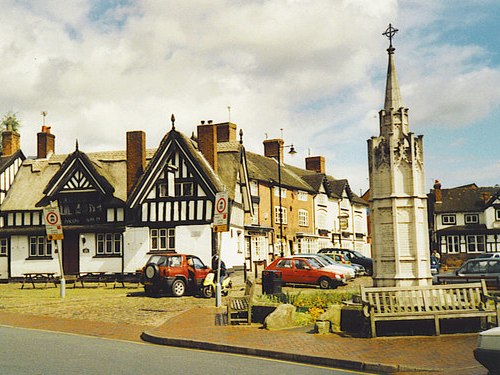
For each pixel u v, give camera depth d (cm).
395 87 1298
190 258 2377
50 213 2216
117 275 3281
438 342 1077
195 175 3209
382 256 1277
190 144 3288
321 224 5262
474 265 2398
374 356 962
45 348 1112
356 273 3459
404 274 1249
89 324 1488
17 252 3484
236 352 1077
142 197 3275
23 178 3709
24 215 3509
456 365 887
